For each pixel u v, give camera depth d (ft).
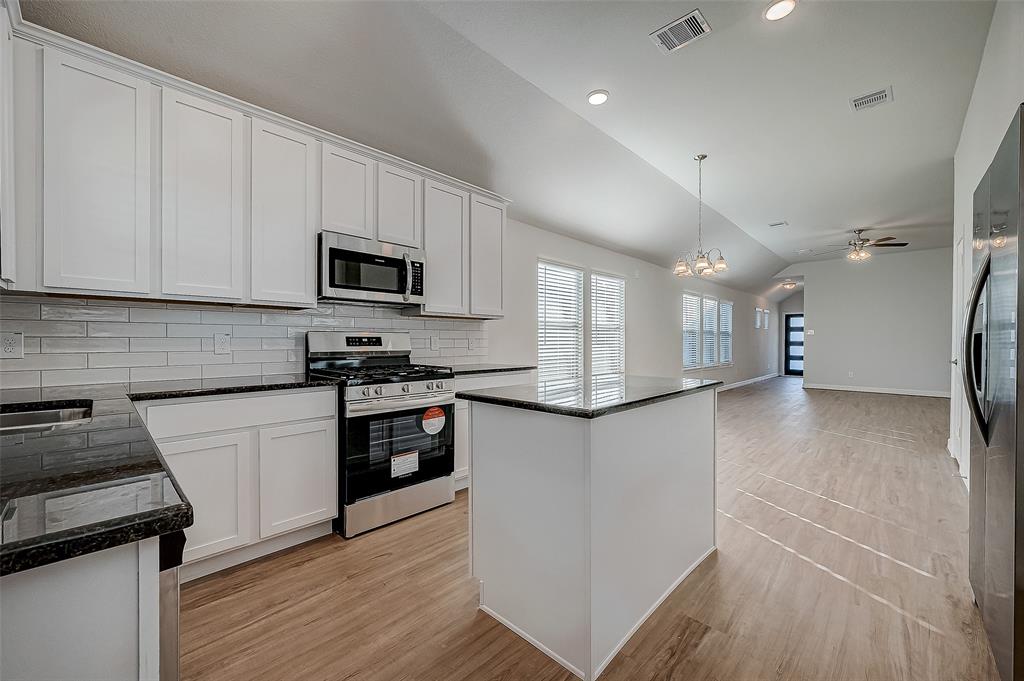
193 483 6.60
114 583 1.99
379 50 7.84
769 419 20.16
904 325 28.86
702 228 20.06
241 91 7.85
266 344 8.95
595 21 7.57
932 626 5.76
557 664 5.20
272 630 5.72
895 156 13.17
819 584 6.78
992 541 4.91
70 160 5.97
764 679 4.91
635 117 10.73
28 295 6.29
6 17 5.13
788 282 35.47
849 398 26.99
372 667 5.10
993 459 4.89
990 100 8.06
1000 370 4.62
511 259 14.99
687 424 7.09
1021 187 4.10
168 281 6.78
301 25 7.08
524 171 12.33
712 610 6.15
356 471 8.36
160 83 6.73
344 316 10.23
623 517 5.54
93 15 6.21
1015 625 4.14
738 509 9.73
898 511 9.59
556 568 5.25
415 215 10.25
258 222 7.76
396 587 6.70
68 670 1.89
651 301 22.85
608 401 5.40
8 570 1.61
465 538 8.30
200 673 4.97
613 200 15.26
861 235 23.00
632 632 5.67
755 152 12.80
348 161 9.01
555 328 16.89
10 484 2.30
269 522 7.39
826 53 8.41
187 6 6.42
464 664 5.18
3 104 4.96
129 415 4.31
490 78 8.99
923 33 7.90
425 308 10.46
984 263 5.20
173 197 6.84
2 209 4.89
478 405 6.22
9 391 6.15
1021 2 6.24
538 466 5.45
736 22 7.59
